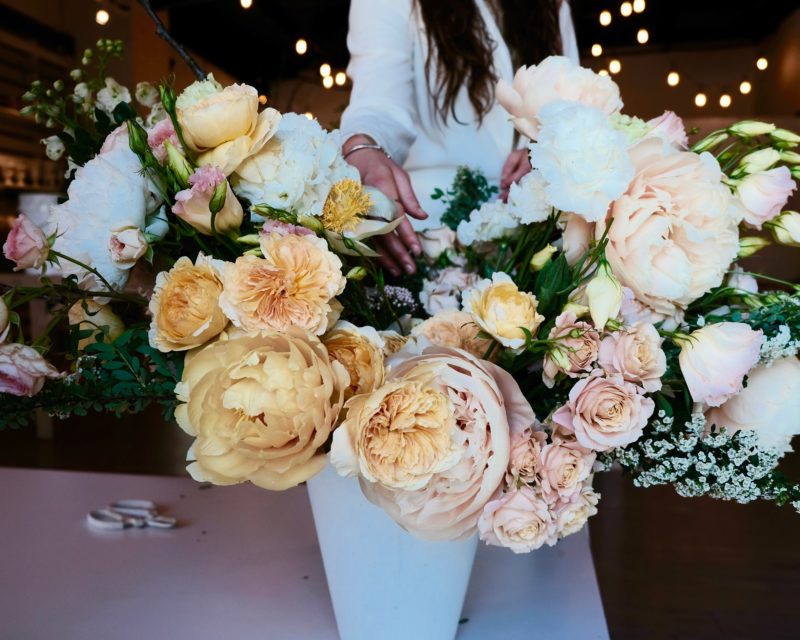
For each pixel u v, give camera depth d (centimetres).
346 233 54
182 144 52
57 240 52
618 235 50
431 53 123
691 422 51
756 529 225
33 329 275
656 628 169
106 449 309
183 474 277
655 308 52
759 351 49
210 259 49
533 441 46
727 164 63
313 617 68
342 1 773
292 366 42
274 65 914
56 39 632
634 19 851
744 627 169
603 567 200
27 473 108
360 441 42
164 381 52
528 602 71
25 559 79
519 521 44
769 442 52
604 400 45
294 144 52
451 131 130
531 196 56
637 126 61
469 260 68
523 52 128
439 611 59
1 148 575
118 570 76
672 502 247
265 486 43
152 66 678
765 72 917
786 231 58
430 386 44
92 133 63
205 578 75
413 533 46
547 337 51
